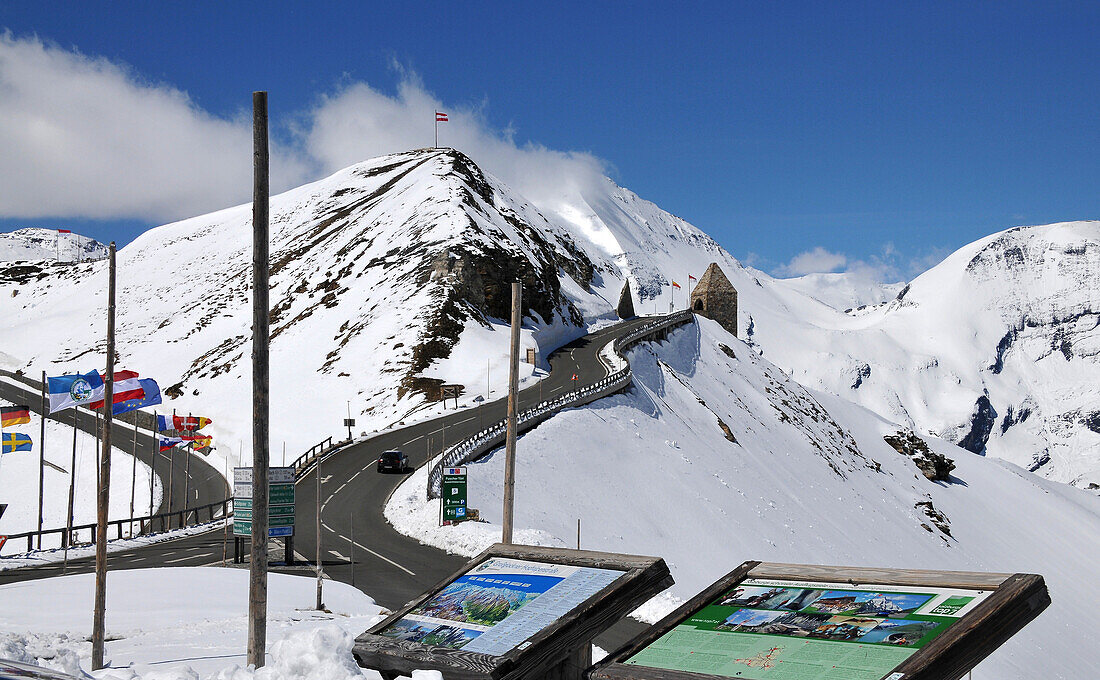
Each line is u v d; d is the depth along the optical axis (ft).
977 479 468.75
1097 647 258.57
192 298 590.14
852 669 17.62
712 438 310.04
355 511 164.04
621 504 203.51
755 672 18.44
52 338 576.20
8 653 39.34
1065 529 435.53
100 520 52.85
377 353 362.53
